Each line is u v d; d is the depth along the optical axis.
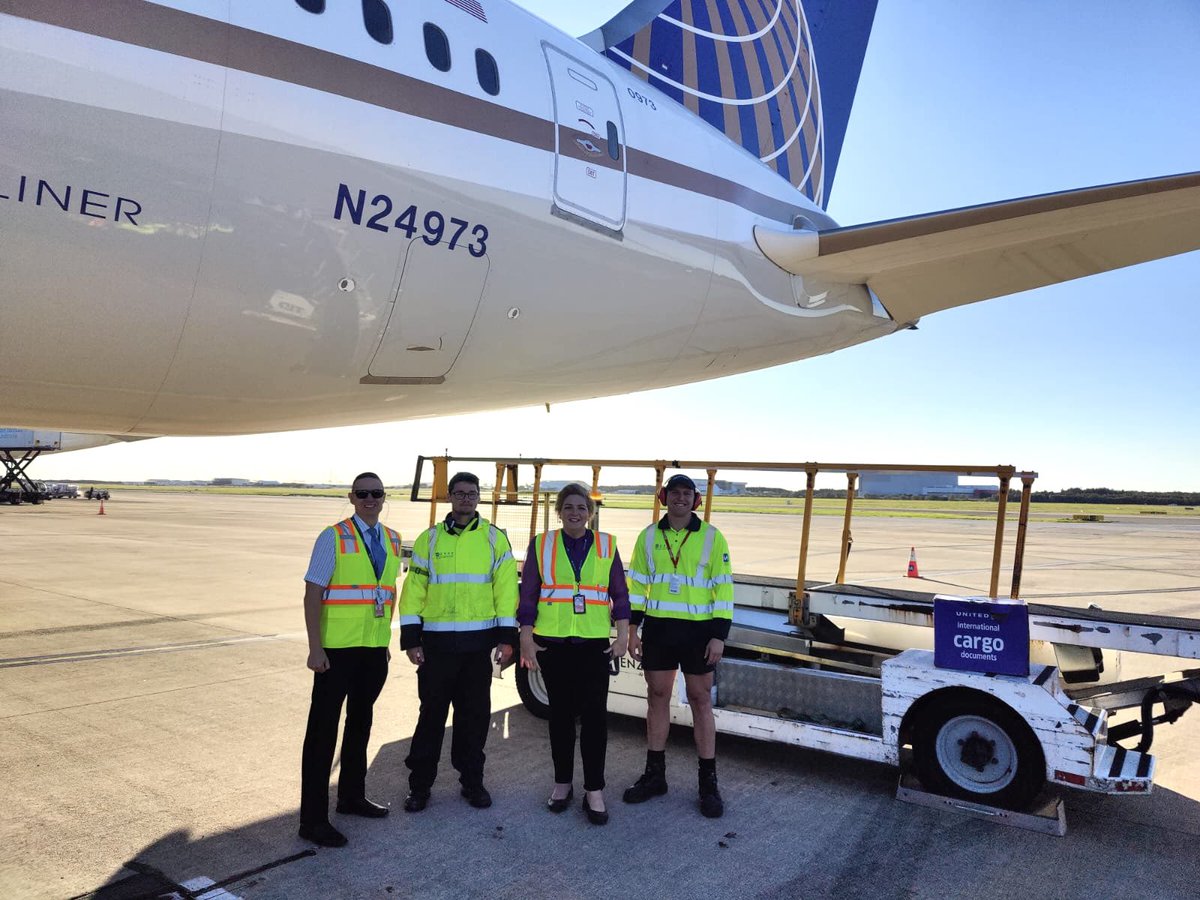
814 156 11.98
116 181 3.48
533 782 4.98
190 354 4.19
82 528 27.66
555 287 5.59
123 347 3.97
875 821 4.47
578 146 5.64
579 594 4.45
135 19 3.48
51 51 3.27
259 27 3.88
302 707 6.52
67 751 5.40
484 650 4.59
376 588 4.24
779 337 8.20
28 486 46.38
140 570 15.60
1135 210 6.38
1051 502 131.50
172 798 4.63
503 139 5.05
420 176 4.50
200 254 3.82
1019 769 4.48
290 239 4.05
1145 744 5.02
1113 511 90.88
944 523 44.31
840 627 6.33
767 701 5.43
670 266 6.50
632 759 5.45
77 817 4.34
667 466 6.34
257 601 12.00
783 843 4.16
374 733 5.95
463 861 3.89
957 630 4.77
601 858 3.95
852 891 3.66
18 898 3.47
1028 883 3.78
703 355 7.57
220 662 8.07
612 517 30.28
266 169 3.86
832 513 8.80
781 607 6.01
